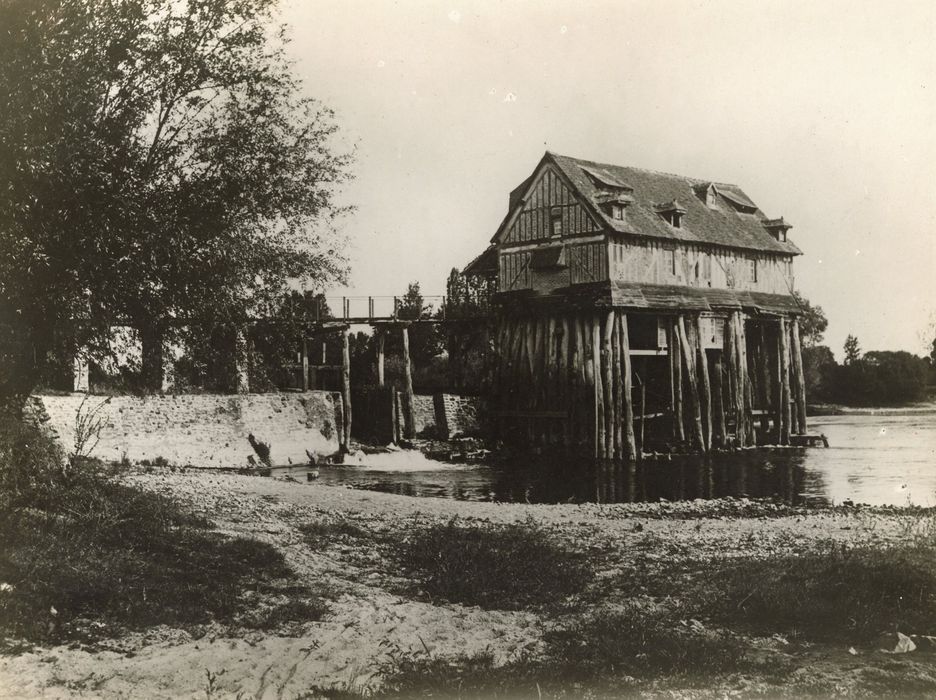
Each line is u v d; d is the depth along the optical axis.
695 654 8.52
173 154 14.95
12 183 11.74
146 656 8.50
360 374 54.66
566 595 11.76
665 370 45.06
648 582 12.28
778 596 10.31
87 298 13.66
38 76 11.77
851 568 11.31
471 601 11.52
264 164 15.68
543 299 42.12
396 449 43.25
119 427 31.31
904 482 32.75
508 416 43.91
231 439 36.12
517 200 45.00
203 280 14.82
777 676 7.96
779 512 22.47
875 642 9.01
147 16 13.95
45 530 11.48
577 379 40.88
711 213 47.12
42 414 16.77
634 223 41.19
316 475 33.12
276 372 17.41
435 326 55.56
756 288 47.44
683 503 25.09
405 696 7.63
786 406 47.22
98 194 12.88
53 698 7.20
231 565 12.29
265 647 9.13
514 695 7.55
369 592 11.84
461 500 27.83
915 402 84.25
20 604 9.00
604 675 8.09
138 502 14.93
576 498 29.55
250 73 15.42
